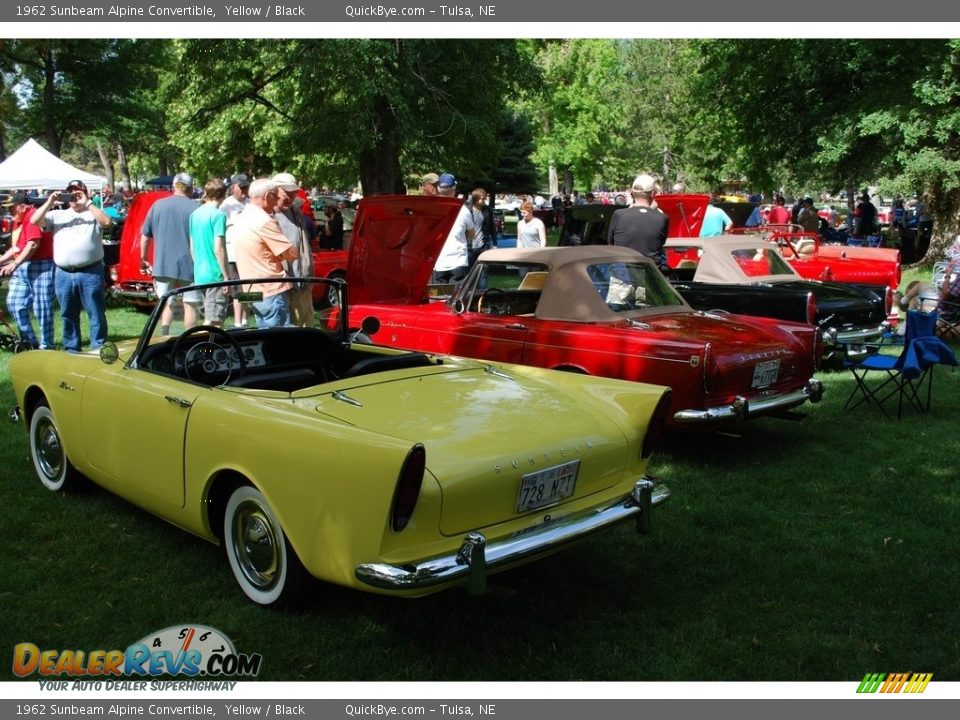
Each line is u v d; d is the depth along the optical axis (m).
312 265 7.59
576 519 3.33
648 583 3.79
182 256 8.80
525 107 42.75
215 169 26.58
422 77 17.69
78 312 8.25
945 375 8.43
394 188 18.94
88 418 4.25
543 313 6.05
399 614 3.47
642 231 7.91
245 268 6.42
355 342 5.06
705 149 30.23
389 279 6.93
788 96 20.14
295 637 3.27
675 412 5.30
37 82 32.94
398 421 3.29
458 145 19.47
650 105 40.38
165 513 3.89
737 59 20.14
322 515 3.01
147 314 11.77
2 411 6.46
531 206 12.44
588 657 3.16
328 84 16.64
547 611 3.51
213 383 4.33
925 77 15.85
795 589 3.72
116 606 3.53
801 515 4.65
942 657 3.16
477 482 3.03
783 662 3.13
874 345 8.11
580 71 42.94
